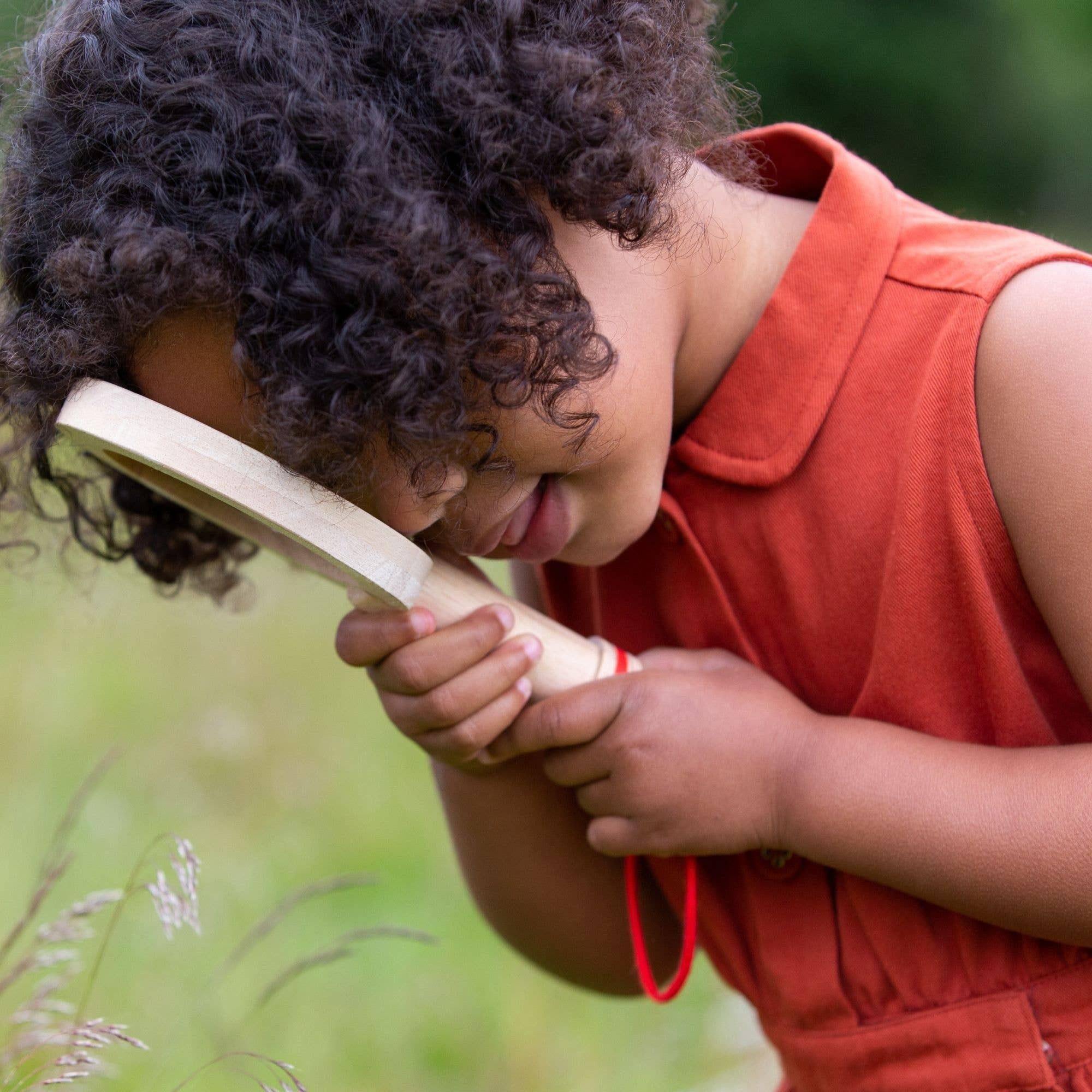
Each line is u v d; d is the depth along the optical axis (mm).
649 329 1050
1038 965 1123
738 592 1205
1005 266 1072
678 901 1361
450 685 1143
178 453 948
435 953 2314
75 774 2705
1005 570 1072
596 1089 2062
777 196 1240
